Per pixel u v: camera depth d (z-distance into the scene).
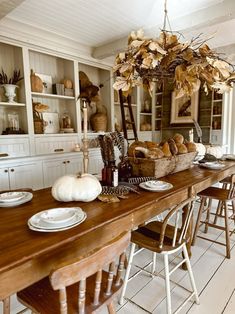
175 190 1.62
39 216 1.14
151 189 1.61
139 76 1.96
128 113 4.74
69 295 1.02
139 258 2.15
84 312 0.90
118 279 1.08
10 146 2.93
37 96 3.37
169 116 5.05
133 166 1.97
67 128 3.63
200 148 2.65
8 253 0.86
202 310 1.55
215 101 4.36
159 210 1.51
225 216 2.23
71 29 3.03
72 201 1.41
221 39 3.40
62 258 0.98
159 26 2.89
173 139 2.29
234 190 2.32
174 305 1.58
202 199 2.42
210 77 1.69
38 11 2.55
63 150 3.54
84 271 0.82
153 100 5.21
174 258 2.15
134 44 1.65
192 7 2.49
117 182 1.66
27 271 0.86
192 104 4.64
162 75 1.98
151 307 1.57
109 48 3.52
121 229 1.23
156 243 1.48
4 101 2.95
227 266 2.05
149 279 1.86
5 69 3.05
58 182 1.40
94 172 3.79
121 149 1.90
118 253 0.93
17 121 3.13
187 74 1.66
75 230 1.04
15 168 2.83
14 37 2.81
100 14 2.65
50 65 3.57
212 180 2.14
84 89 3.76
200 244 2.43
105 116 4.12
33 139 3.15
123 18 2.74
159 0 2.36
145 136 5.08
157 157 1.89
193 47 1.91
